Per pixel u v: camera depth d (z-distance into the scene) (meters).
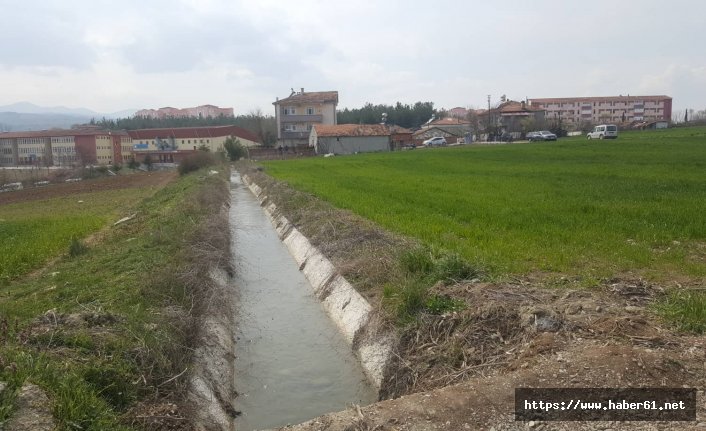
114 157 95.06
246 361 8.71
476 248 11.16
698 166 29.53
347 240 13.33
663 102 139.38
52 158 88.62
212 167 49.91
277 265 14.98
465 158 46.03
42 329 7.06
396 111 128.75
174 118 151.25
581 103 138.62
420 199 19.83
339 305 10.38
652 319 6.99
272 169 43.81
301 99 89.94
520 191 21.16
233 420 7.00
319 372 8.27
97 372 5.89
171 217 17.97
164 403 6.01
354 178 31.17
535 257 10.47
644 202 16.80
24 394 5.02
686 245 11.31
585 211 15.62
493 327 7.07
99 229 19.59
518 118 96.94
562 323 6.72
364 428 5.15
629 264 9.95
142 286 9.73
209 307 9.35
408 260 9.97
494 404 5.30
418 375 6.84
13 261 13.34
